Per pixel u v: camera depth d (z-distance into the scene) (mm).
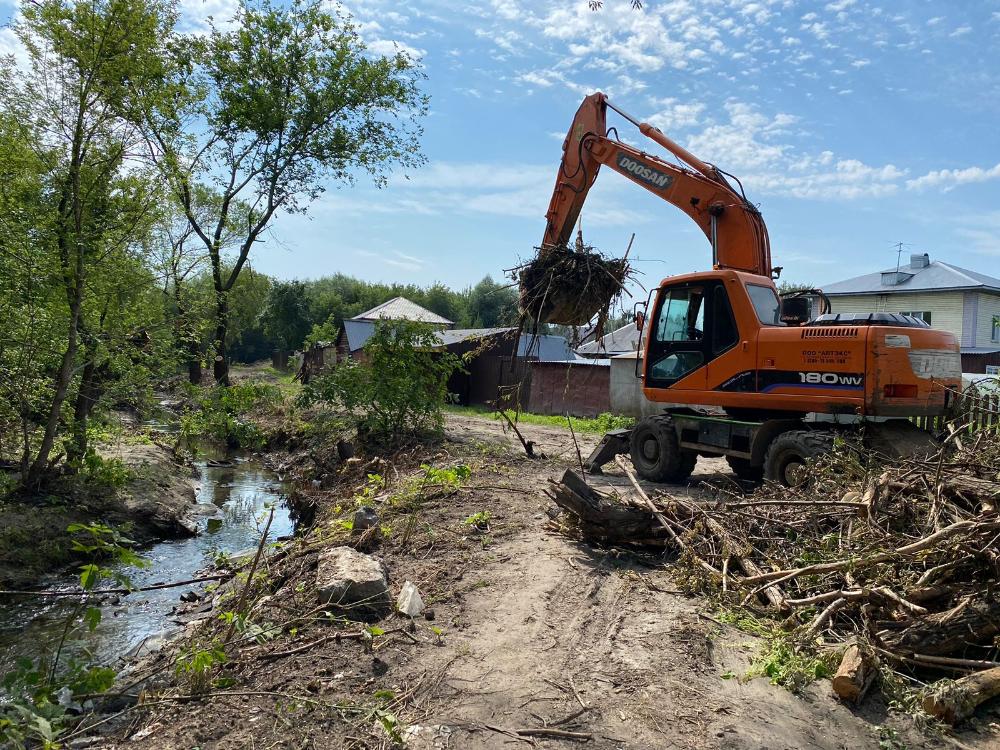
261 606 5086
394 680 3883
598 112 10539
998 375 8539
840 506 5324
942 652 3912
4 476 8641
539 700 3686
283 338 58719
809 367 7656
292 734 3336
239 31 22094
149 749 3246
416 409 13344
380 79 23547
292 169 23547
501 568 5809
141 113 8898
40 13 8234
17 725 3322
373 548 6383
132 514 9297
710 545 5520
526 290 9961
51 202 8680
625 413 19391
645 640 4426
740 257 9133
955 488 4863
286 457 15461
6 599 6844
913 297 28703
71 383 9617
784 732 3418
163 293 10719
